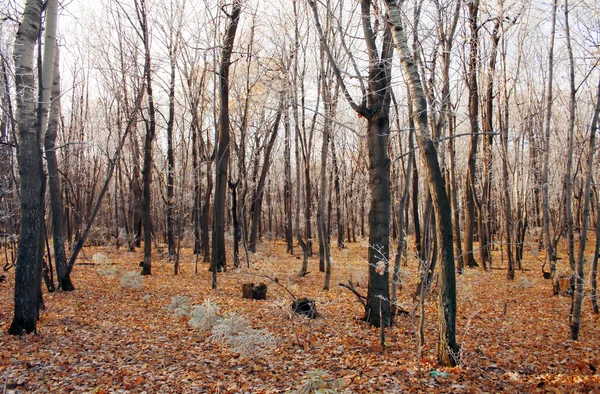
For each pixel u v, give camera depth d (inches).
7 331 272.4
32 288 273.1
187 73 625.6
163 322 321.7
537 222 1022.4
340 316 343.0
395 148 746.2
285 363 236.2
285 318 331.3
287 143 909.2
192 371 223.1
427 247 233.3
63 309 348.8
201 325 299.1
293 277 569.9
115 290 446.9
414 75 212.5
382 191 296.2
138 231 1098.7
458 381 200.2
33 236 273.0
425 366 221.0
